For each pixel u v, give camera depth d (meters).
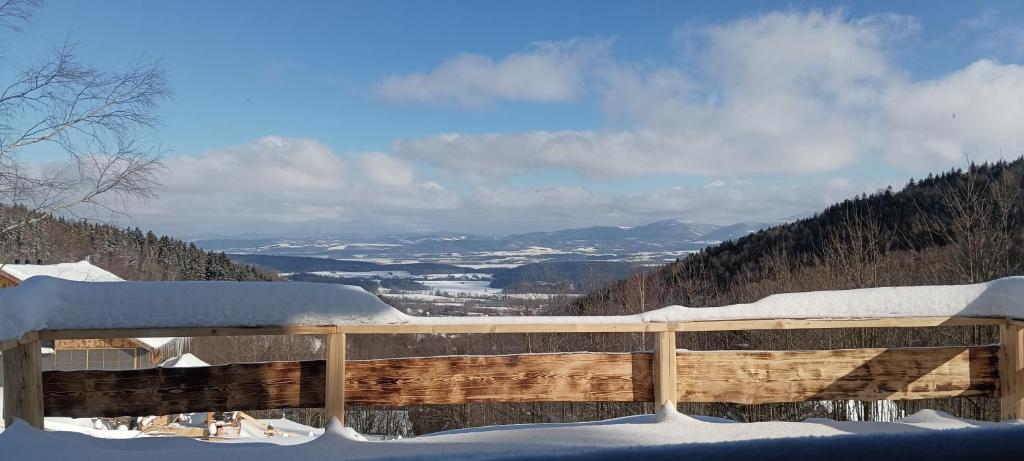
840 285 15.52
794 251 20.88
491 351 18.98
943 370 4.28
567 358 4.19
